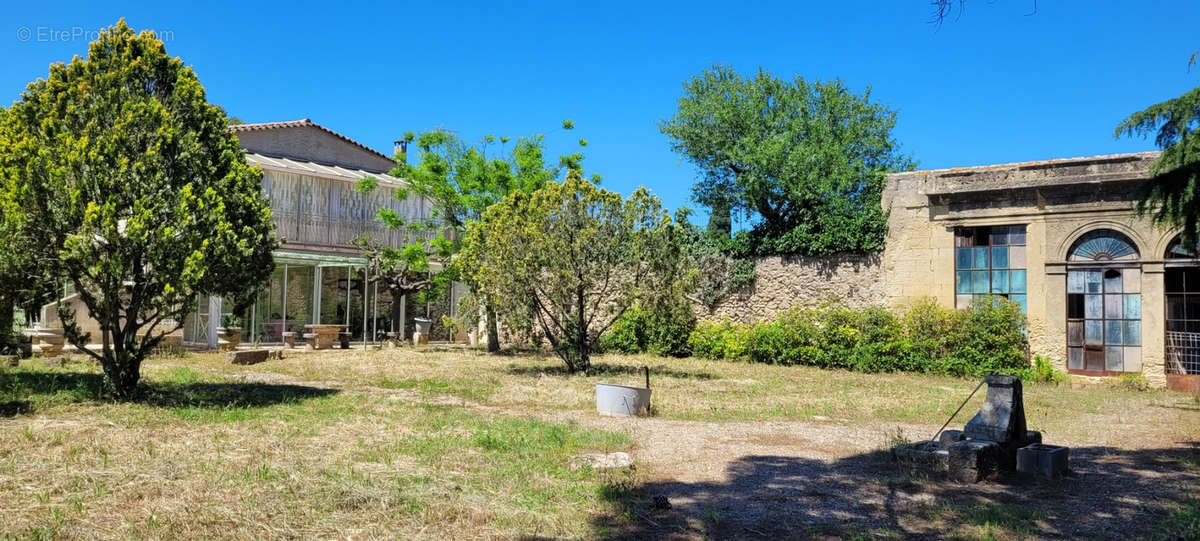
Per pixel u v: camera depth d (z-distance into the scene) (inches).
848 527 197.0
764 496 227.5
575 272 598.9
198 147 392.5
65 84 384.2
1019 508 216.1
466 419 356.5
